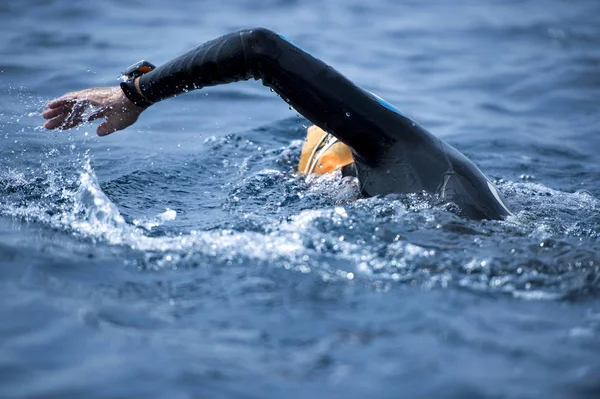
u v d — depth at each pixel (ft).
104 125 31.09
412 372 17.26
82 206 28.50
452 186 27.12
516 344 18.61
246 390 16.53
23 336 18.52
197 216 28.73
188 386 16.62
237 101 50.67
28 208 28.22
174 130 44.11
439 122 49.57
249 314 20.10
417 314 20.17
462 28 77.51
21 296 20.65
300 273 22.68
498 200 27.86
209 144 41.29
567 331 19.38
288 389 16.62
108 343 18.33
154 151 39.22
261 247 24.53
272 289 21.65
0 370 16.98
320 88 27.37
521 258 23.45
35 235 25.43
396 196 27.27
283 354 18.08
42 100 45.34
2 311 19.72
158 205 30.55
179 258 23.85
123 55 58.08
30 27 66.39
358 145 28.07
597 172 40.57
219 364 17.57
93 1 77.61
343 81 27.73
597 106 54.24
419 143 27.89
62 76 50.98
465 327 19.47
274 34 28.04
